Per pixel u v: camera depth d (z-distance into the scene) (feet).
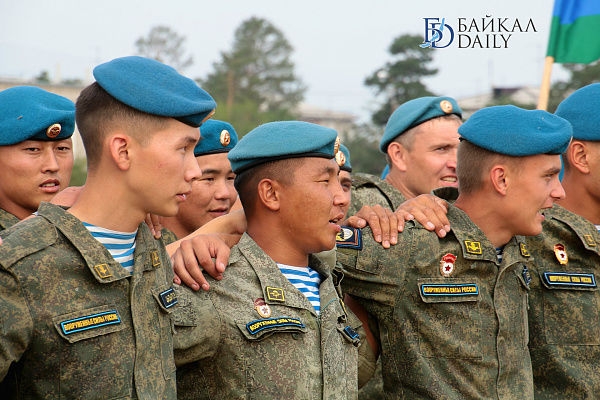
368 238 13.96
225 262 11.96
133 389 10.30
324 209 12.39
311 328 12.27
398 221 14.08
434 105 19.61
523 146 13.76
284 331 11.84
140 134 10.50
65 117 13.44
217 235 12.46
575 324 15.51
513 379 14.06
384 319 13.98
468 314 13.84
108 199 10.56
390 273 13.80
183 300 11.52
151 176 10.54
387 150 20.53
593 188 16.43
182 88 10.76
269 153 12.30
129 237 10.76
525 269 14.74
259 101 124.16
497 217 14.20
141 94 10.44
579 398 15.28
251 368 11.62
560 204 16.87
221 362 11.66
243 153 12.53
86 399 9.92
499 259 14.38
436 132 19.42
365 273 13.78
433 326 13.71
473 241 14.08
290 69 129.29
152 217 11.57
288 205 12.36
